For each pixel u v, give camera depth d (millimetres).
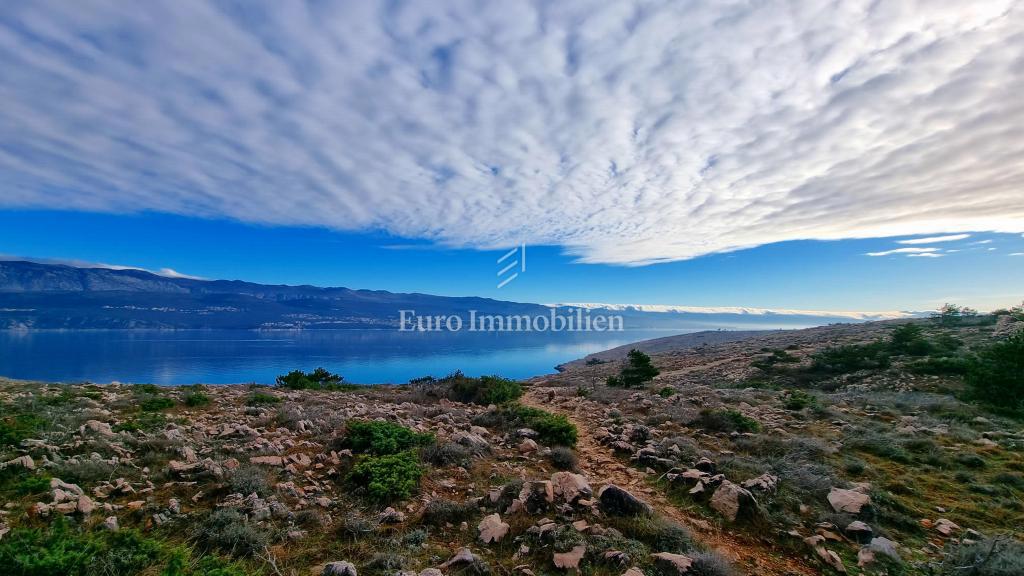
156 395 14141
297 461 8344
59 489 5996
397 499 7016
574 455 9719
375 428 9711
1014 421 12570
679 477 7996
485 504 6902
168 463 7535
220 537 5340
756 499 7004
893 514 6629
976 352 25438
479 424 12938
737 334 101938
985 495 7355
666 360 52688
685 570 5023
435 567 5156
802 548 5910
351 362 67250
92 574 4199
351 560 5254
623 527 6027
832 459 9070
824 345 41469
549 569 5191
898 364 26375
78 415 9969
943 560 5570
